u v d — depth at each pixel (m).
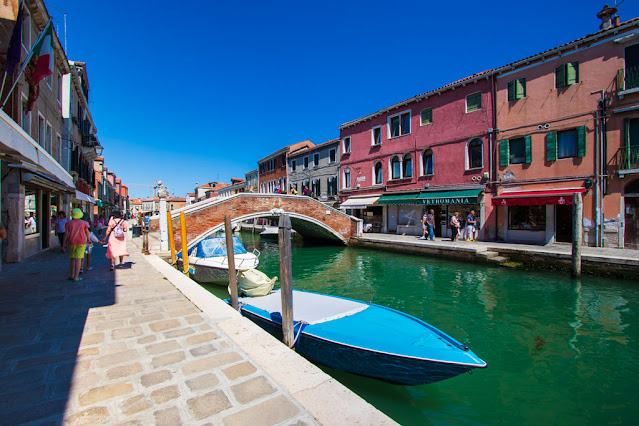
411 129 19.84
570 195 12.49
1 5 8.32
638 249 11.66
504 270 11.76
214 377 2.72
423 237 18.39
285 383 2.63
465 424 3.93
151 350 3.26
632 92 11.59
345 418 2.18
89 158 22.77
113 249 8.09
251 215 17.39
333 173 26.45
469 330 6.79
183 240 10.51
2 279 6.83
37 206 11.48
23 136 3.72
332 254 18.00
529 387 4.70
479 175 16.28
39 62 7.38
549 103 13.82
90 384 2.60
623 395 4.48
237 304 6.19
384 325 5.07
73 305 4.89
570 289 9.28
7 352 3.21
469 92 16.78
